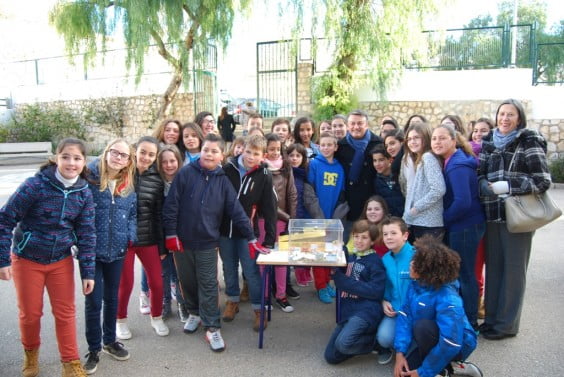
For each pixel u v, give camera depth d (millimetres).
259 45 14297
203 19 13023
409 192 3785
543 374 3107
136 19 12602
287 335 3807
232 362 3359
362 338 3309
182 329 3924
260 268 3908
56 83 19000
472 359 3322
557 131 11727
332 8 12312
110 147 3207
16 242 2896
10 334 3812
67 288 3035
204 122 5191
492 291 3684
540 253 5887
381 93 12938
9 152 17781
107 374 3195
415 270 3041
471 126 5465
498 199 3543
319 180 4582
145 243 3641
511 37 12250
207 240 3576
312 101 13750
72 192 2930
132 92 17281
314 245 3504
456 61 12773
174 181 3611
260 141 3834
